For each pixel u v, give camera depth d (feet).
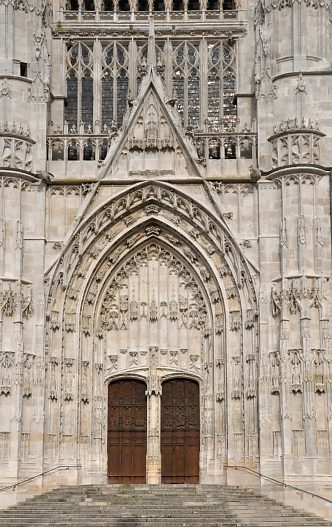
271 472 178.29
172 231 196.24
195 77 208.95
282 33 193.57
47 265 189.78
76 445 187.83
